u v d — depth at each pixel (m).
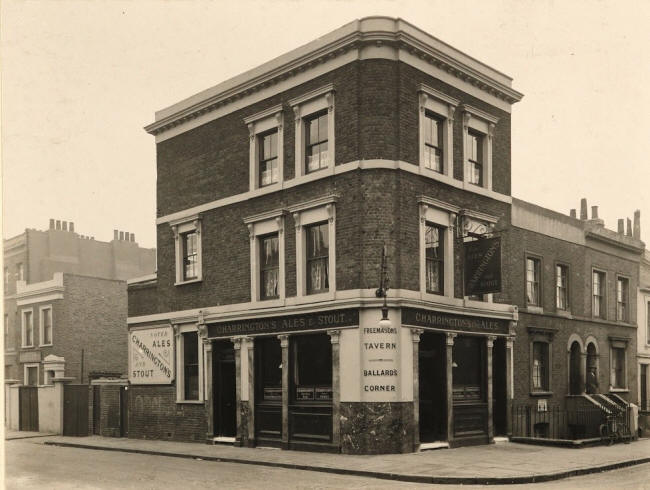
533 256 23.89
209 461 17.78
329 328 18.25
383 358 17.41
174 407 23.30
